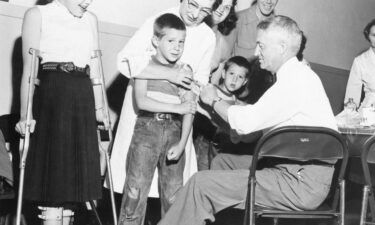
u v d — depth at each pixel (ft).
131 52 9.26
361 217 7.98
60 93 7.83
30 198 7.73
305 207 7.93
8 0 11.07
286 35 8.22
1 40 10.94
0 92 10.96
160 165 9.13
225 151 11.41
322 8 21.67
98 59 8.66
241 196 7.97
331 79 22.52
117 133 9.87
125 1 13.46
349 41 23.88
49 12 8.01
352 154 9.77
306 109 8.08
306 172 7.90
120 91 13.20
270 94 8.13
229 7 13.32
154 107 8.72
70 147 7.86
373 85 15.29
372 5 25.30
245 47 14.96
